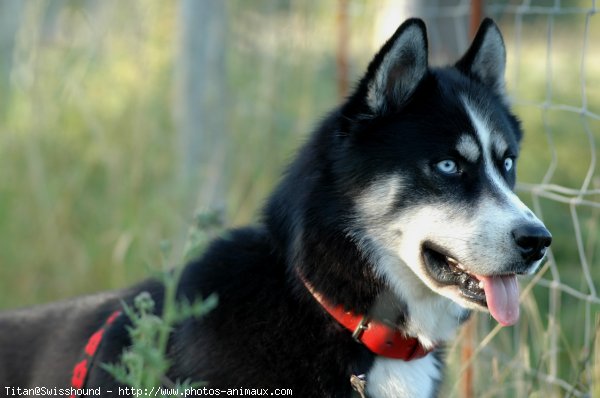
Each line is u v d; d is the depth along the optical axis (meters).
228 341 4.24
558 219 7.12
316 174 4.50
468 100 4.66
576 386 5.15
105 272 7.99
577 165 8.16
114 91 9.44
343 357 4.29
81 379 4.54
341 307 4.33
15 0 10.27
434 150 4.47
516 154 4.82
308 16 9.35
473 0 6.33
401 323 4.46
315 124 4.86
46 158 8.89
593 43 10.71
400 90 4.57
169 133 9.16
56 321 5.03
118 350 4.49
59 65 9.46
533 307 5.80
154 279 4.80
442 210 4.43
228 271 4.44
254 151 8.77
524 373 5.56
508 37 10.55
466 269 4.35
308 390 4.23
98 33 9.52
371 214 4.44
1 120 9.20
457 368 5.77
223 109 8.80
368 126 4.52
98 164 8.93
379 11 9.48
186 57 8.73
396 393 4.42
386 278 4.46
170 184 8.43
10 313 5.20
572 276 6.72
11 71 9.68
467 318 4.77
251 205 8.37
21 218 8.37
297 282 4.33
